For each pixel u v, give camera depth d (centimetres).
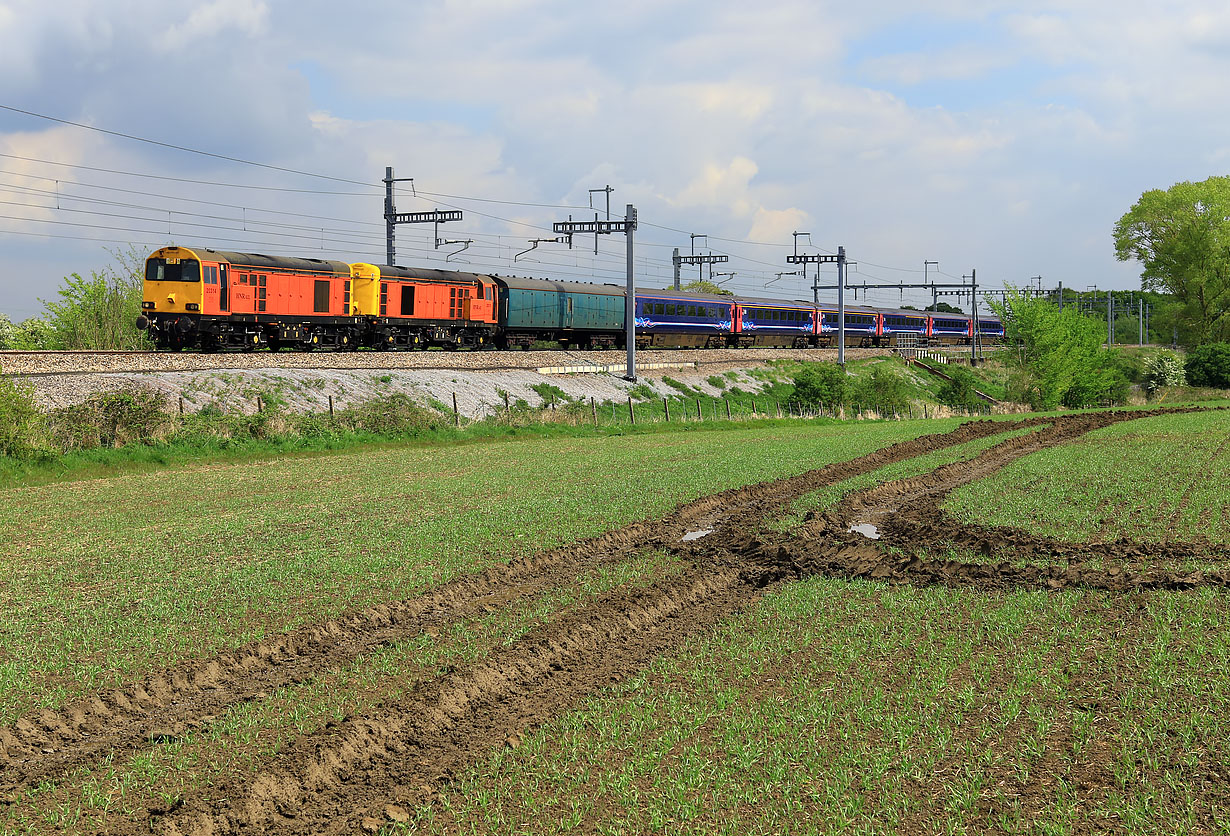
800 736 914
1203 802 768
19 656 1172
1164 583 1429
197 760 895
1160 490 2289
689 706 995
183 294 3944
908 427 4747
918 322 10419
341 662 1155
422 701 1020
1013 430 4400
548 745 916
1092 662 1092
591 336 6494
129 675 1114
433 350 5384
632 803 798
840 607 1357
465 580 1522
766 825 761
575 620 1305
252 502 2291
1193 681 1002
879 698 995
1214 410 5162
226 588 1477
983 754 865
